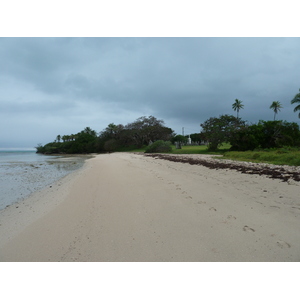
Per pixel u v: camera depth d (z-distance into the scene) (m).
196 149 40.97
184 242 3.70
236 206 5.24
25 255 3.62
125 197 6.85
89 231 4.41
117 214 5.34
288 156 13.55
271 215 4.53
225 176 9.01
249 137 28.95
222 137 32.19
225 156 21.08
